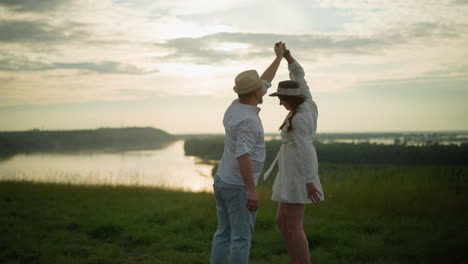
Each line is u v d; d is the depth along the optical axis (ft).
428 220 19.01
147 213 22.17
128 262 12.89
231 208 8.84
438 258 12.97
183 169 248.32
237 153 8.36
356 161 167.73
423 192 23.68
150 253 14.16
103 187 42.04
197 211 22.90
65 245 14.92
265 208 23.57
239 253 8.63
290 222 10.34
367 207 22.99
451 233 16.14
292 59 11.36
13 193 33.06
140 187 43.70
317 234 15.85
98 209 24.70
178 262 13.00
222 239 9.25
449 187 24.79
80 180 48.03
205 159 405.59
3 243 14.80
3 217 20.80
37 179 47.85
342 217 20.72
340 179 30.99
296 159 10.09
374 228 17.52
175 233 17.35
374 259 13.28
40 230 17.44
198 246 14.89
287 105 10.33
